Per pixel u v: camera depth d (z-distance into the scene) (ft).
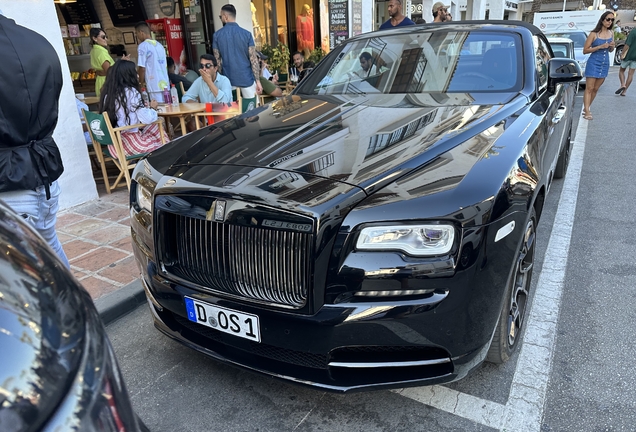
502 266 6.45
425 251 5.82
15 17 13.28
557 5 142.10
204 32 28.48
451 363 6.25
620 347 8.43
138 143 16.60
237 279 6.37
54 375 2.76
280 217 5.87
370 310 5.79
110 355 3.35
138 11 28.81
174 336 7.47
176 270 6.97
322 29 37.76
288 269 5.99
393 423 6.98
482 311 6.26
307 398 7.57
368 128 8.04
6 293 2.99
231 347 7.02
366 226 5.82
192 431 6.99
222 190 6.22
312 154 7.02
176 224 6.79
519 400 7.29
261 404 7.48
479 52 10.89
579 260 11.65
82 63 29.43
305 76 12.46
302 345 6.10
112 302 9.98
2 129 7.39
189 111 17.37
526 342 8.63
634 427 6.72
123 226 13.97
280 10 36.17
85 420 2.74
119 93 15.88
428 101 9.56
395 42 11.82
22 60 7.37
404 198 5.98
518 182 6.95
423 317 5.82
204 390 7.82
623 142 23.34
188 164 7.25
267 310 6.15
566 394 7.38
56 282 3.43
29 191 8.03
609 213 14.55
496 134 7.80
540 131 8.95
